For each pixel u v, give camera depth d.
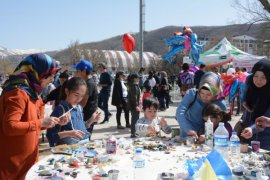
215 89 3.61
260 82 3.59
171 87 19.05
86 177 2.30
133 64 74.75
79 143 3.32
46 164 2.61
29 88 2.69
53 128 3.32
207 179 1.94
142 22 15.98
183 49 12.21
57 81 8.61
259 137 3.63
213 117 3.41
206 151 3.05
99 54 63.72
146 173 2.40
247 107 3.80
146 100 4.26
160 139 3.63
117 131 8.47
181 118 3.66
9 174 2.68
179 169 2.50
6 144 2.66
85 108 5.33
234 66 14.94
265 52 31.50
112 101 8.81
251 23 21.55
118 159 2.76
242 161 2.73
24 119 2.65
